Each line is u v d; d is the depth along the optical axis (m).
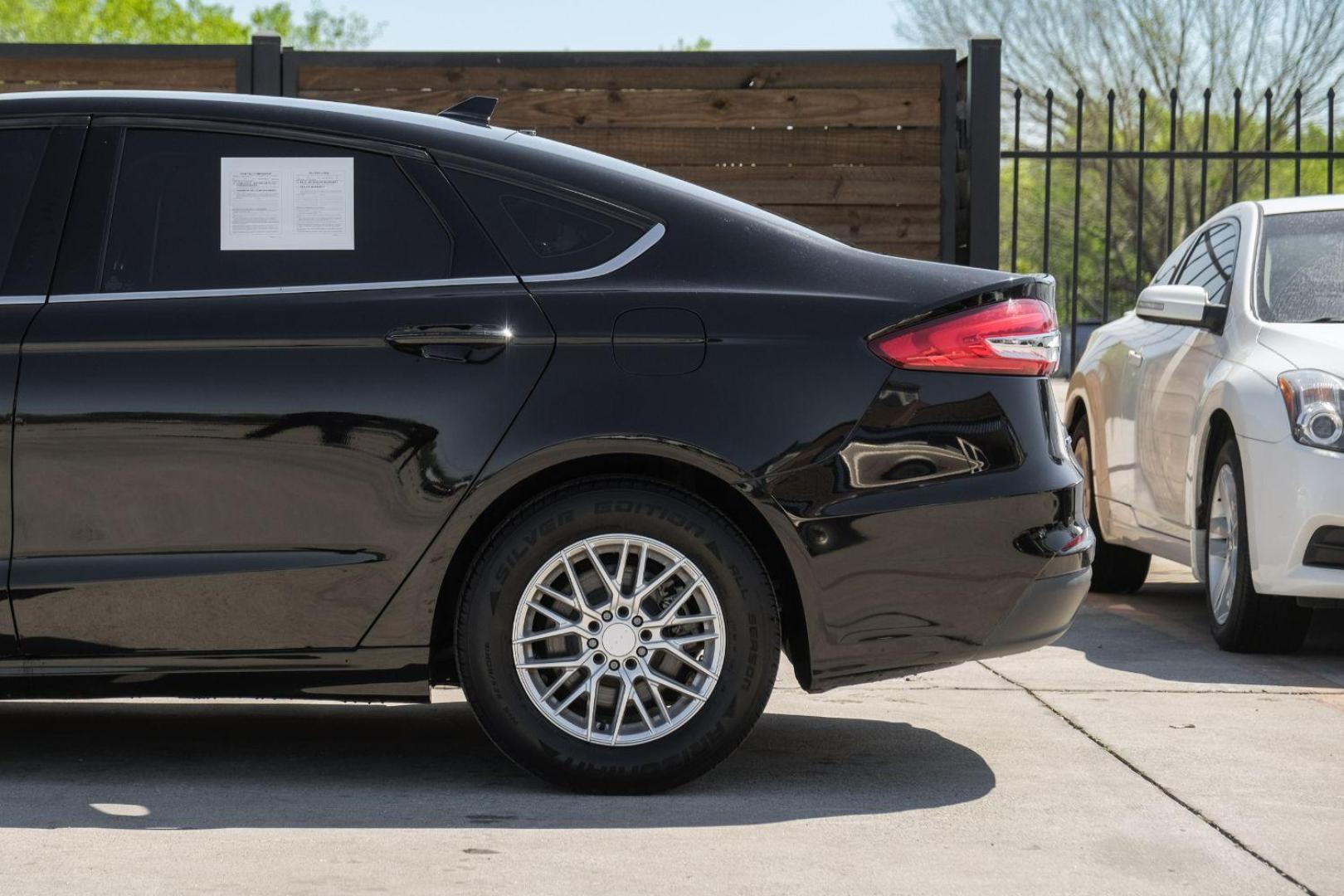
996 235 9.49
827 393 4.14
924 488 4.16
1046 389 4.34
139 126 4.36
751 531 4.33
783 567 4.27
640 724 4.18
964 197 9.68
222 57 9.19
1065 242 34.66
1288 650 6.44
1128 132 34.62
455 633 4.18
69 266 4.23
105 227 4.27
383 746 4.83
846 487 4.12
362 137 4.32
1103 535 8.23
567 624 4.16
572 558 4.14
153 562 4.11
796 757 4.67
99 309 4.16
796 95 9.34
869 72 9.33
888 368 4.16
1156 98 34.44
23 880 3.38
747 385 4.13
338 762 4.60
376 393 4.10
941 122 9.33
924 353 4.18
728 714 4.14
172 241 4.25
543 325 4.14
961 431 4.18
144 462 4.10
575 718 4.18
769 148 9.34
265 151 4.31
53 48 9.12
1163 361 7.41
